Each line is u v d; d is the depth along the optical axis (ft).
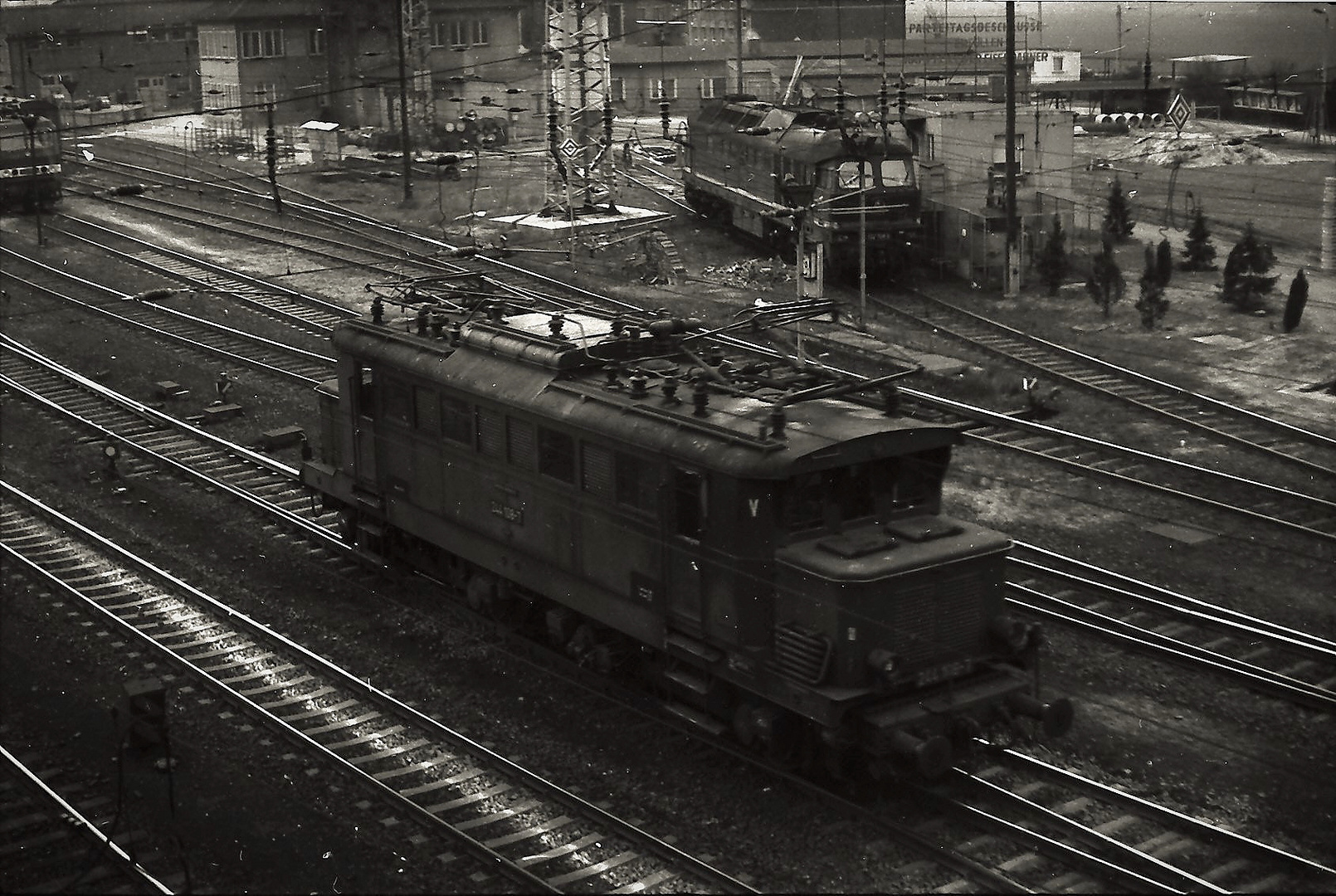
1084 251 134.41
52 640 60.59
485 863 42.91
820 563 43.19
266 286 123.13
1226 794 46.26
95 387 97.66
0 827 45.73
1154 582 64.28
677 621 47.91
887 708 43.52
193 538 72.23
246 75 208.44
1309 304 112.88
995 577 45.62
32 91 230.68
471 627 60.59
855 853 42.83
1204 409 89.35
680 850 42.57
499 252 130.21
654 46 231.09
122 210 160.35
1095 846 42.80
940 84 203.92
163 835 45.37
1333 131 200.54
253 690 55.16
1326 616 60.44
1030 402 89.20
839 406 49.14
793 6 252.83
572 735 50.93
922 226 126.72
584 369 53.67
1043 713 43.98
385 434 62.95
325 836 45.01
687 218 150.51
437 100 216.54
